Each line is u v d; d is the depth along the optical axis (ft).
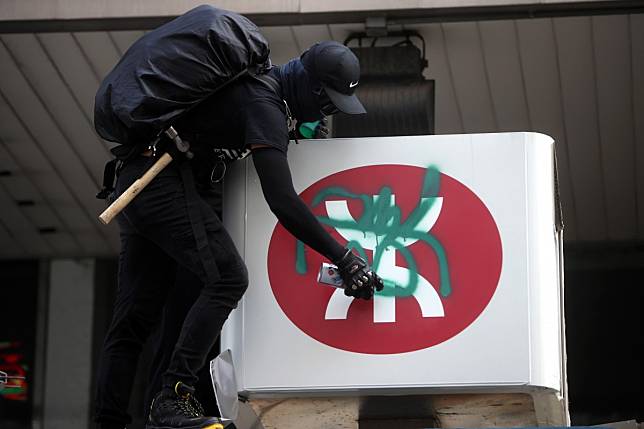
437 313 22.62
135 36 40.75
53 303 60.34
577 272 57.47
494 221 22.91
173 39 22.36
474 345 22.43
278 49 40.78
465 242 22.88
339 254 22.20
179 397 22.48
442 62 42.24
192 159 22.98
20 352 60.13
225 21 22.58
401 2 37.50
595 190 51.93
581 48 41.52
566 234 56.03
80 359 59.72
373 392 22.76
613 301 57.11
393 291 22.77
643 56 42.11
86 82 44.27
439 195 23.13
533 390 22.43
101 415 23.68
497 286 22.62
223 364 22.44
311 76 22.98
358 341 22.68
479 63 42.32
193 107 22.50
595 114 46.03
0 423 59.31
